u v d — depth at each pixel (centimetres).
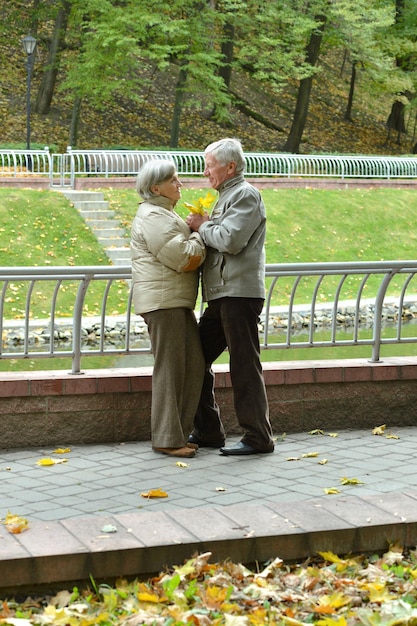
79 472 655
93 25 3562
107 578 484
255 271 696
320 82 5684
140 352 773
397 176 3519
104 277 745
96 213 2516
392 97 4806
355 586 486
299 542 516
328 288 2277
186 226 697
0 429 725
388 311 2086
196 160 3175
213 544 501
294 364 809
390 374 819
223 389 782
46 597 473
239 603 466
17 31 4700
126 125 4347
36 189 2642
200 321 732
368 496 577
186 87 3988
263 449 712
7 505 571
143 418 757
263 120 4894
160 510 563
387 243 2889
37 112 4241
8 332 1653
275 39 4166
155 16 3550
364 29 4175
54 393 734
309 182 3184
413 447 739
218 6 4172
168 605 461
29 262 2225
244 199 680
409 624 443
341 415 809
